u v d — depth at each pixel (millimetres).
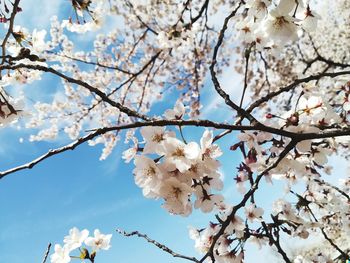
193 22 5723
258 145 2205
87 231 2436
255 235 2502
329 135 1870
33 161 1438
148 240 2195
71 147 1454
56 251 2318
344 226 4137
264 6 2162
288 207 3084
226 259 2473
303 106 2330
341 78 2924
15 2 2049
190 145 1531
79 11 2836
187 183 1553
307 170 2758
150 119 1609
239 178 2551
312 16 2213
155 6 8117
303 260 4281
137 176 1553
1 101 1866
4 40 2055
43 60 1764
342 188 5062
